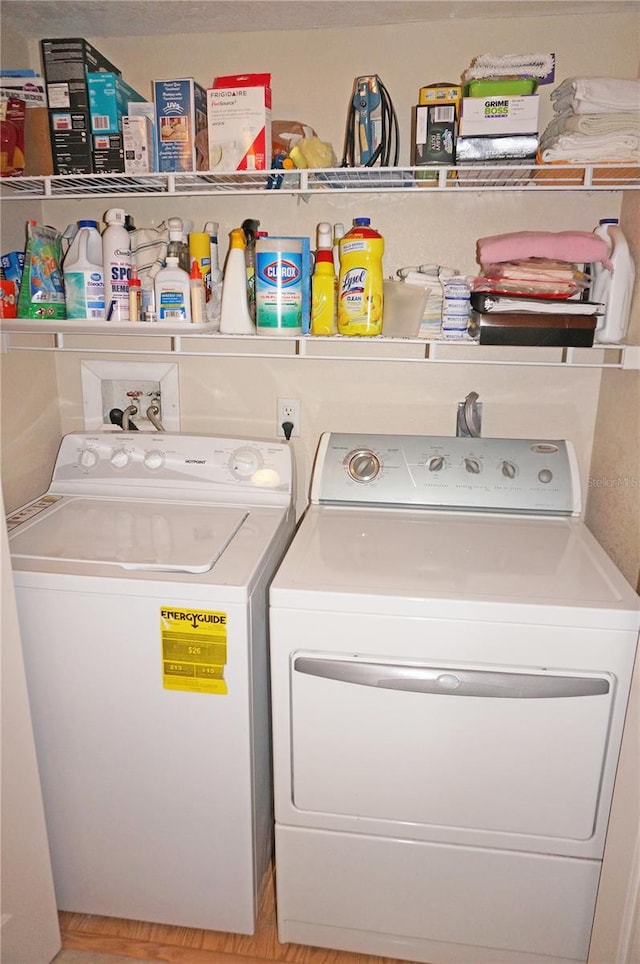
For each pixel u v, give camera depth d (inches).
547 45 60.9
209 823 53.6
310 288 62.2
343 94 64.2
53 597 49.6
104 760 53.1
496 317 56.4
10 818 49.5
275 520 60.9
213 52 65.0
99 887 57.6
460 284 58.4
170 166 58.3
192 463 66.3
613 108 51.3
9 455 65.3
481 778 48.8
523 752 47.7
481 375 69.1
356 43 63.1
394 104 63.9
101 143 57.9
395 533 57.7
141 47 65.7
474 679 46.1
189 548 53.6
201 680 49.8
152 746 52.1
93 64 58.4
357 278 58.2
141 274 63.2
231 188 62.4
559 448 62.9
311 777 51.0
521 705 46.5
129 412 74.2
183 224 64.1
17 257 61.9
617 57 60.2
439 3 57.6
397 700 47.7
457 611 45.7
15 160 57.4
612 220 59.0
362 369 70.6
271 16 60.4
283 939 57.1
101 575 49.0
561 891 51.1
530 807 49.1
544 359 67.5
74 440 68.1
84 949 58.1
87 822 55.4
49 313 61.9
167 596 48.3
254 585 50.0
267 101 56.1
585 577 49.5
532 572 50.2
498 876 51.4
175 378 72.8
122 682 50.8
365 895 53.9
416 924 54.3
